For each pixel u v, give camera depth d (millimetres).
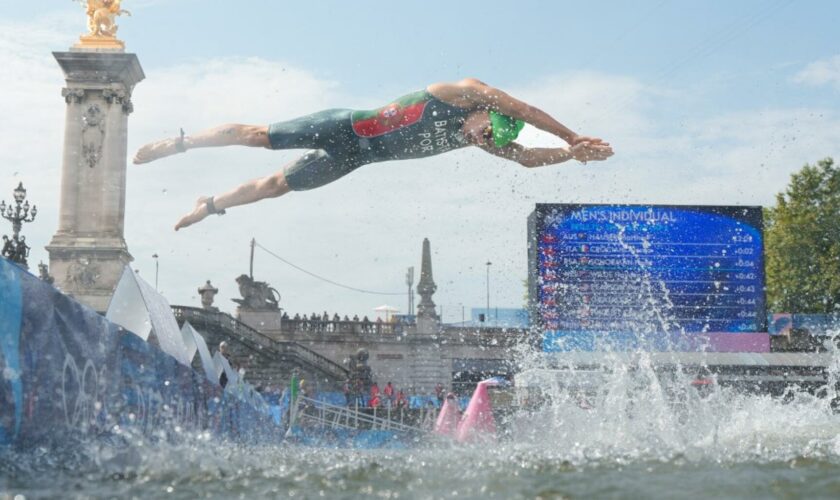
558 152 9203
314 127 9305
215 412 13227
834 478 6051
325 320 52219
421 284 52938
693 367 33750
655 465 6914
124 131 50281
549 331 33406
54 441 7457
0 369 6684
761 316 34281
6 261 6852
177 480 6051
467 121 9195
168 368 10500
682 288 34156
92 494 5348
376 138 9336
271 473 6430
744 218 34562
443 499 5309
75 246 47875
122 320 10945
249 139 9367
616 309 33781
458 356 51875
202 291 50531
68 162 48906
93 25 50406
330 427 28109
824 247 58281
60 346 7625
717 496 5348
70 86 49094
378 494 5469
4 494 5281
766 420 13266
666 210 34375
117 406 8766
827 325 46469
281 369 47781
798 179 60188
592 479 6082
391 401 38250
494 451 8242
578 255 33906
